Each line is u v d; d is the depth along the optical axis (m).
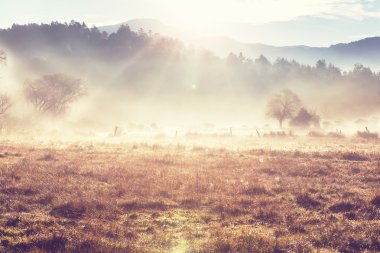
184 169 22.62
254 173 22.08
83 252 10.17
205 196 16.19
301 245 10.89
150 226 12.40
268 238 11.23
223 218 13.49
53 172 20.06
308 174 22.03
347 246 11.12
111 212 13.56
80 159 25.19
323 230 12.34
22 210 13.76
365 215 14.01
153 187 17.48
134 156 27.39
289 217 13.66
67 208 13.81
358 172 22.81
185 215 13.73
